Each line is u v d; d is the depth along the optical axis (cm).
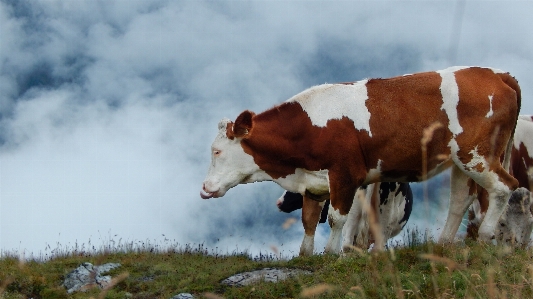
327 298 1037
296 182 1340
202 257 1530
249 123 1325
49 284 1282
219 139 1367
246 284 1176
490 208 1259
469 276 1005
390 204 1509
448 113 1251
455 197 1318
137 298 1203
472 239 1334
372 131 1255
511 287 923
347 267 1145
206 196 1366
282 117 1312
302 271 1196
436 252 1147
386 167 1268
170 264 1385
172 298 1155
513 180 1258
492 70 1291
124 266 1376
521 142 1573
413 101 1257
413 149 1252
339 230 1280
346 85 1297
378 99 1266
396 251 1161
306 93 1309
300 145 1297
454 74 1273
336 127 1268
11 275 1303
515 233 1371
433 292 977
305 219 1440
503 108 1255
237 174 1358
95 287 1241
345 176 1269
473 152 1248
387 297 951
